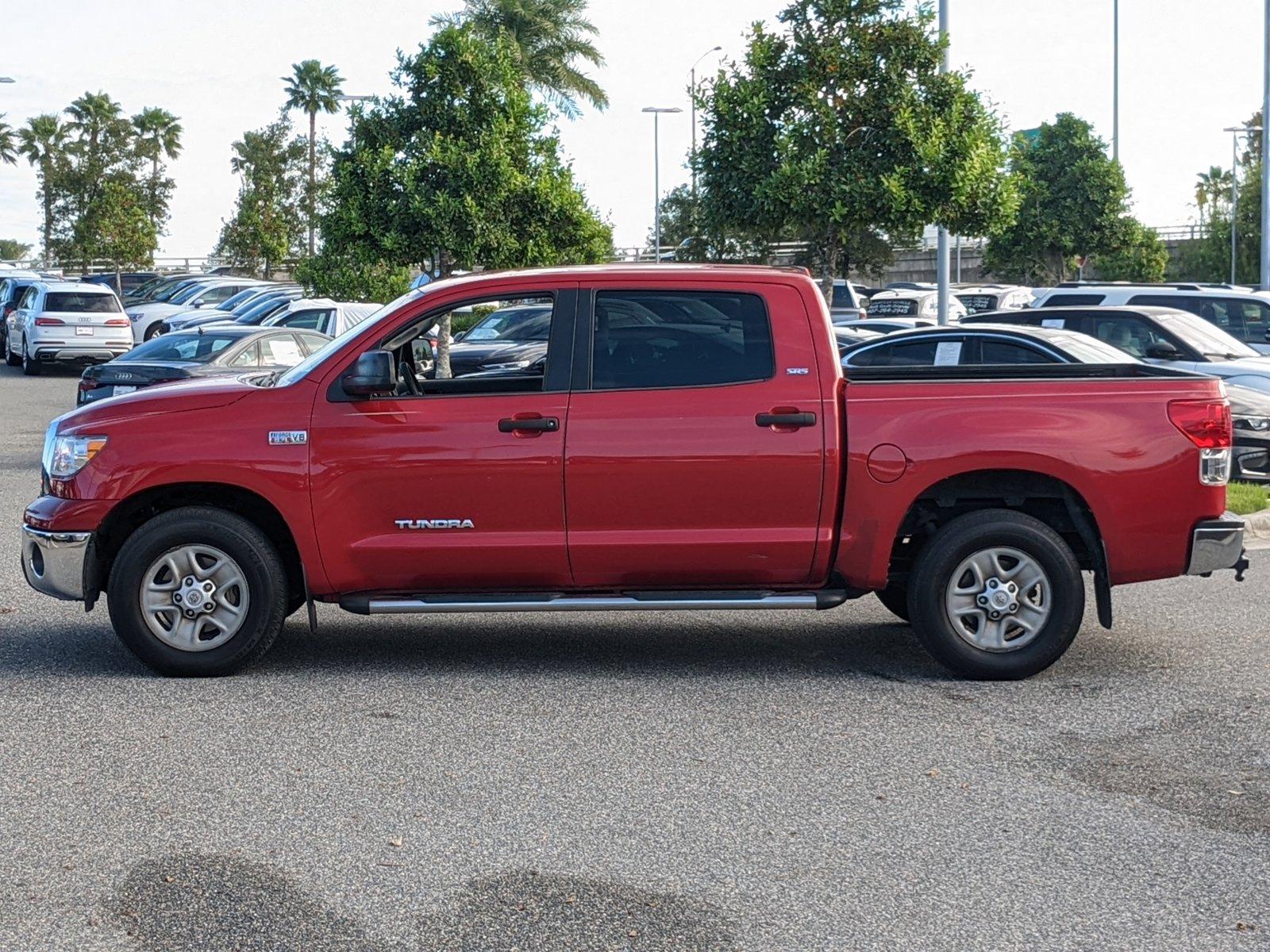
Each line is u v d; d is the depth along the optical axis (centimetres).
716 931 445
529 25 4166
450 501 736
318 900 468
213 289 4134
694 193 1977
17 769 603
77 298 3400
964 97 1833
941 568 741
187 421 748
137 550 743
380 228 2017
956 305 3073
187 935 441
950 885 479
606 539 736
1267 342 1836
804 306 741
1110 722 675
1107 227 4903
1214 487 742
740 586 755
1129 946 433
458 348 1738
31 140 8181
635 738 650
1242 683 746
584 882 483
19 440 2005
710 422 731
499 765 609
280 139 5641
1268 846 514
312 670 777
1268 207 3372
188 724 671
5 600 968
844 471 737
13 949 431
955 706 705
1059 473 733
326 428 738
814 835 526
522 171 2038
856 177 1812
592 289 745
